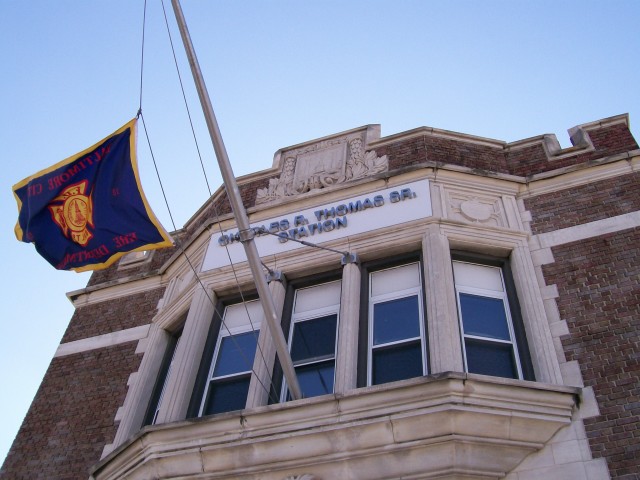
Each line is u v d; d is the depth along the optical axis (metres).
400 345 9.38
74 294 13.95
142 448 8.58
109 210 9.71
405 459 7.64
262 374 9.53
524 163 12.08
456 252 10.26
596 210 10.53
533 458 7.69
